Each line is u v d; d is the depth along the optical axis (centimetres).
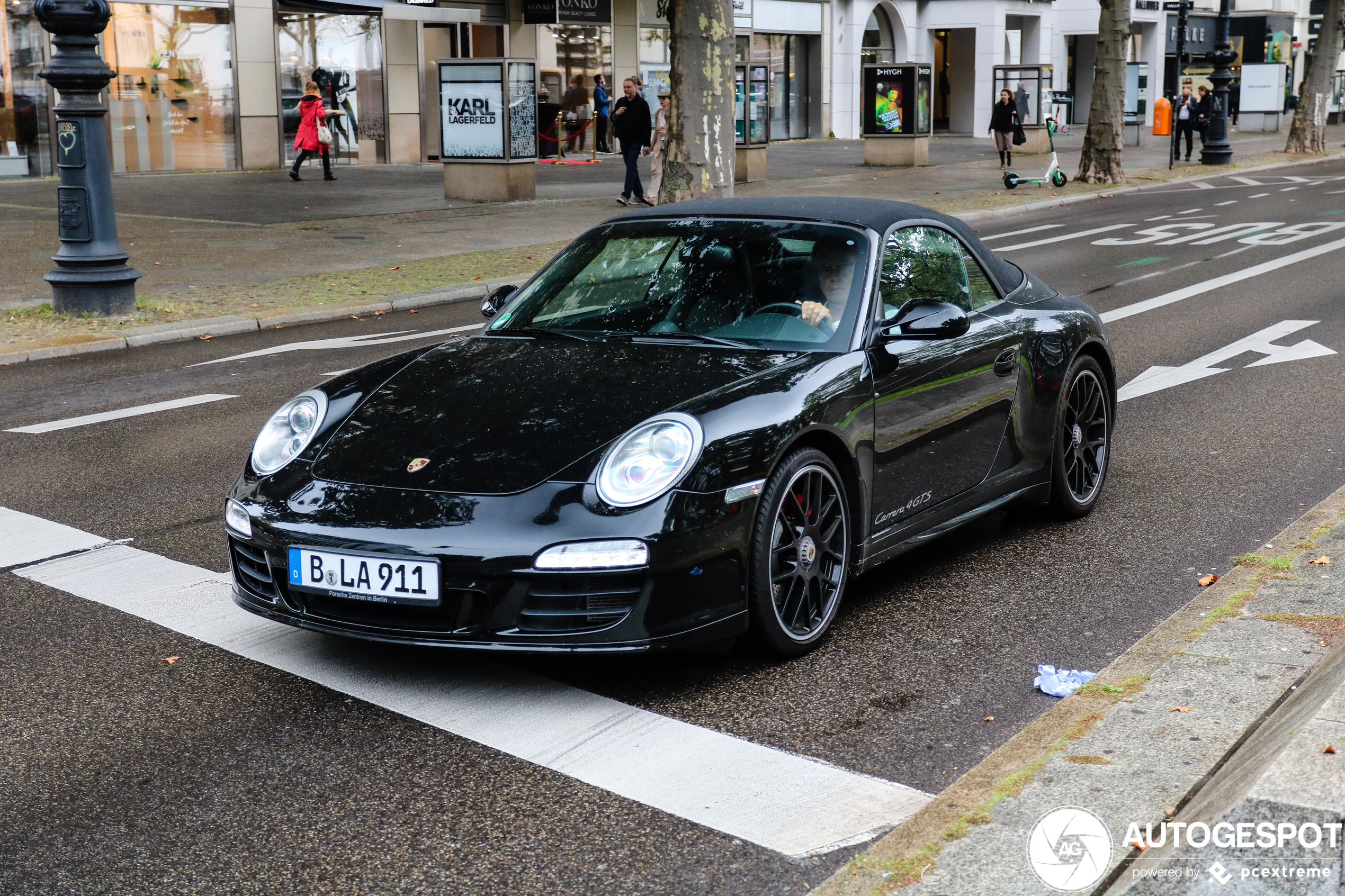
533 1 3144
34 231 1755
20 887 296
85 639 450
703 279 482
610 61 3403
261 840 316
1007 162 2969
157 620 468
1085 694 375
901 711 389
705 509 381
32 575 519
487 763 355
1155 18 5203
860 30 4225
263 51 2667
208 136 2627
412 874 300
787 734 373
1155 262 1543
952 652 436
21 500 630
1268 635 406
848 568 449
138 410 844
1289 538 518
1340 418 775
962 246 540
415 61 2945
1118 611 473
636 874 299
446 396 431
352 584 382
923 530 484
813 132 4169
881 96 3000
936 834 300
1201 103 3331
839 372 434
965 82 4656
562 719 382
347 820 325
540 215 1977
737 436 394
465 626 377
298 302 1269
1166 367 950
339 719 384
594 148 3238
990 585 504
